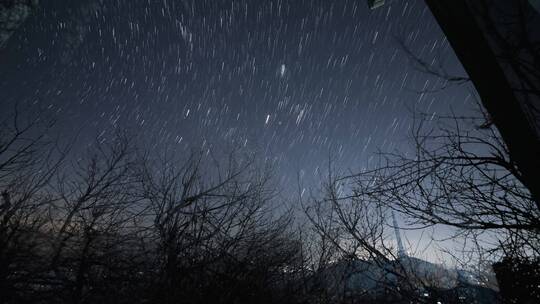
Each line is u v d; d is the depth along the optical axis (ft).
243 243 22.24
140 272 20.45
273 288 21.71
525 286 15.89
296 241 23.43
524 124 9.36
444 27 10.62
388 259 18.08
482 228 13.69
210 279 20.48
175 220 21.86
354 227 20.03
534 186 9.45
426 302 17.25
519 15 8.04
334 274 22.11
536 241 15.42
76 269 20.13
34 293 18.69
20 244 18.97
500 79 9.64
